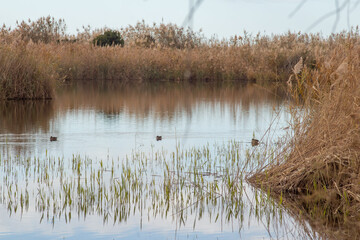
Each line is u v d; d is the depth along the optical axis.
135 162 13.20
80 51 49.94
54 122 20.42
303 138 11.50
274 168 11.50
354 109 10.44
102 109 25.20
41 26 57.78
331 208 9.46
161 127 19.34
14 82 29.17
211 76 50.78
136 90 37.03
